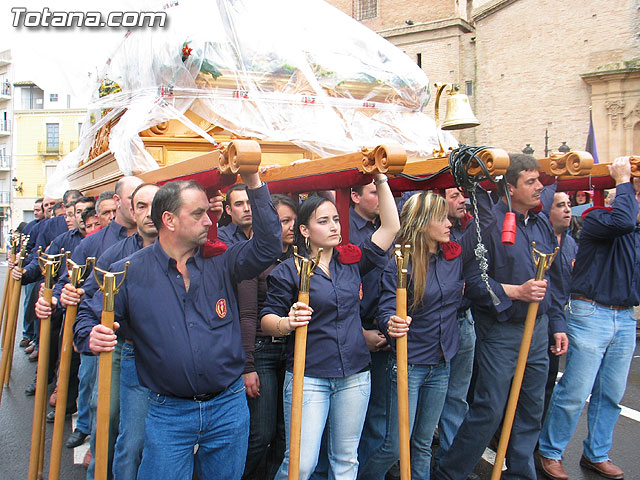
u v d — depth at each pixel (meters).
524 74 16.34
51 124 37.56
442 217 3.10
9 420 5.13
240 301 3.37
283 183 3.54
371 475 3.24
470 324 3.95
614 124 14.52
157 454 2.44
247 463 3.55
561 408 3.93
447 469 3.50
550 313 3.87
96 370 4.15
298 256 2.62
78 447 4.53
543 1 15.77
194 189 2.47
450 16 18.78
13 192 38.41
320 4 4.99
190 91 4.37
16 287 4.27
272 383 3.52
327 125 4.58
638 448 4.51
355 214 4.00
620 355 3.96
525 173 3.24
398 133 5.12
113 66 5.57
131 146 4.34
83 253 3.82
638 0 13.93
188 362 2.41
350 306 2.94
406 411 2.75
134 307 2.45
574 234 7.00
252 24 4.48
